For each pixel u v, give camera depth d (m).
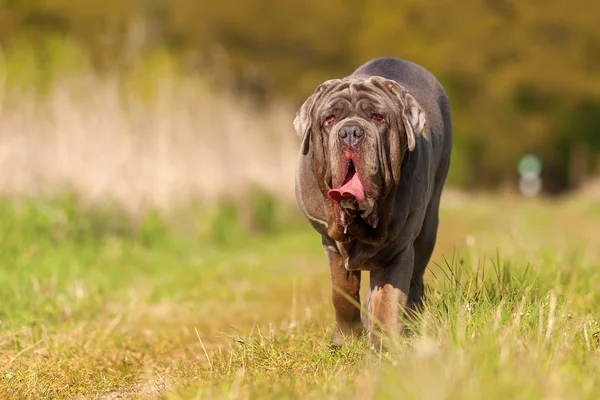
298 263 14.24
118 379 6.91
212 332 8.77
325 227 6.44
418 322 5.97
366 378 4.84
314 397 4.64
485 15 52.09
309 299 10.24
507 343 4.82
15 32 25.73
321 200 6.38
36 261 12.11
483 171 54.84
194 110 18.81
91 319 9.58
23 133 15.71
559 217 24.53
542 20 52.16
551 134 53.66
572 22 51.84
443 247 15.30
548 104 54.00
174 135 17.86
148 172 16.88
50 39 18.36
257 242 17.53
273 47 49.19
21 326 8.82
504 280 7.31
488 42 51.84
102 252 13.87
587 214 25.77
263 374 5.86
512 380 4.17
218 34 46.16
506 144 52.62
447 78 52.66
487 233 17.52
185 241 16.12
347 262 6.43
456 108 52.62
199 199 17.47
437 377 4.22
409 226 6.42
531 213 26.22
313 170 6.36
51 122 16.23
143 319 9.66
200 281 12.45
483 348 4.64
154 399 5.62
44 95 16.67
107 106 17.19
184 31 44.28
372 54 52.09
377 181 5.78
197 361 7.14
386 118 5.95
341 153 5.72
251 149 19.81
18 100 16.28
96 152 16.33
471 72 51.59
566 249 11.49
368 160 5.71
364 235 6.13
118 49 20.27
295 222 19.89
